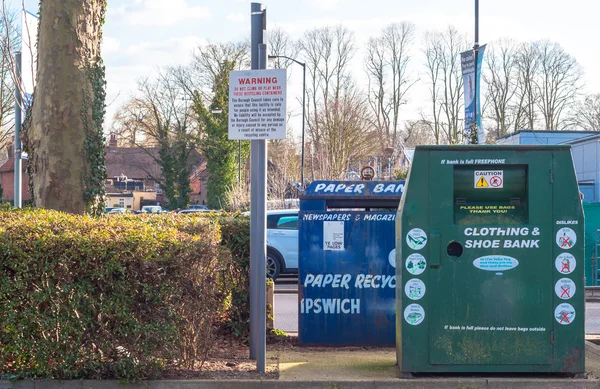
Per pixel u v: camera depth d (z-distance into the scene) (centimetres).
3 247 504
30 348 516
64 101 749
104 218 647
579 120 5684
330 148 4225
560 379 540
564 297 544
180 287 532
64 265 509
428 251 547
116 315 519
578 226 546
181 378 540
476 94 1510
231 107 587
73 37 754
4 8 1011
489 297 545
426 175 551
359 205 714
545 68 5831
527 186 551
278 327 995
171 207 5838
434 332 546
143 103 5706
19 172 1354
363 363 610
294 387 532
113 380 526
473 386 531
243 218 746
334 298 693
